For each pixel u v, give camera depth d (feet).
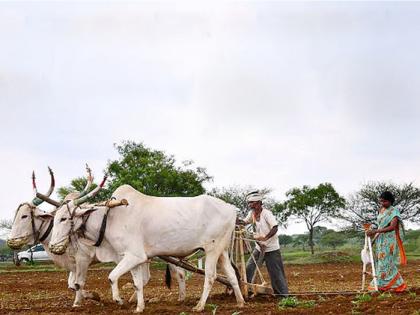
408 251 159.22
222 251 38.22
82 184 94.68
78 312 36.78
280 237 229.25
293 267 101.71
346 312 32.17
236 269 39.19
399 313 30.40
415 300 33.58
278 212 145.07
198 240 37.68
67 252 41.09
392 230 38.83
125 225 37.06
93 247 39.32
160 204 37.83
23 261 134.00
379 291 38.78
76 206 38.37
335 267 99.55
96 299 41.81
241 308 36.24
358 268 94.94
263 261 41.14
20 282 69.72
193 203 38.04
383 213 39.42
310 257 121.19
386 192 39.73
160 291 53.52
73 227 38.27
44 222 42.45
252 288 40.27
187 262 40.83
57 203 42.96
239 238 40.50
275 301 39.47
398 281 38.86
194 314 34.86
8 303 44.21
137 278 36.99
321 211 143.13
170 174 109.29
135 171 107.24
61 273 91.40
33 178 42.68
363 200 147.13
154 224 37.14
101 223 37.65
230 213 38.50
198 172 116.47
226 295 42.83
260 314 33.45
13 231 41.78
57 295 52.08
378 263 39.42
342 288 55.77
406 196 147.95
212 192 138.00
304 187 146.10
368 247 40.86
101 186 38.99
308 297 40.06
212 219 37.91
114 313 35.78
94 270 94.07
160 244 37.37
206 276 37.47
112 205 36.83
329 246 185.88
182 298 41.93
